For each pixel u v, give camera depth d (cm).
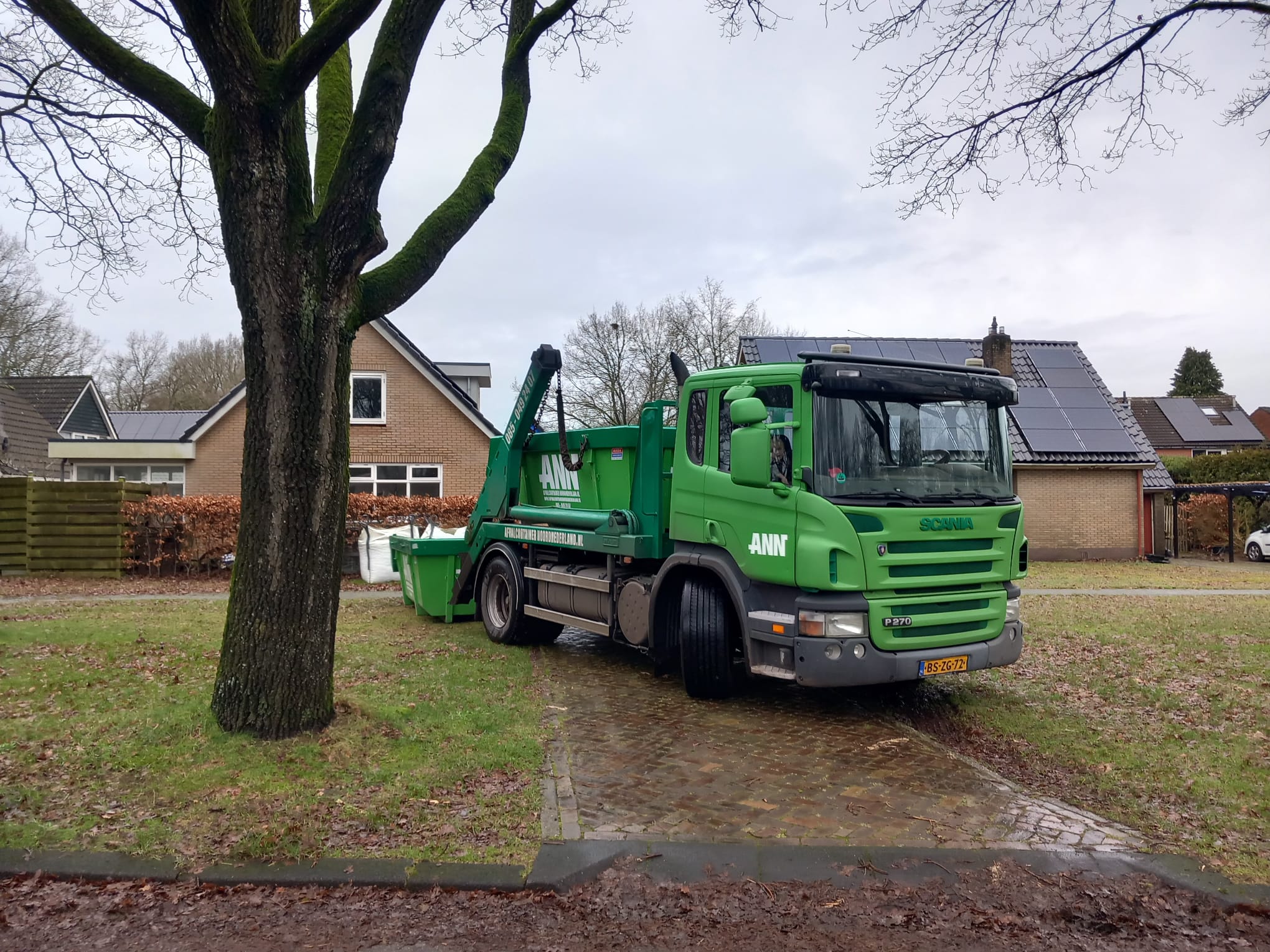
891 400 636
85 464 2298
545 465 962
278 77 479
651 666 853
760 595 646
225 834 421
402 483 2384
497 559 992
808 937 348
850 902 374
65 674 695
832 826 452
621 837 434
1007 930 354
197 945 339
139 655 773
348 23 473
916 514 604
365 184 509
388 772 498
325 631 548
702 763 552
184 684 663
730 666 696
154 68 524
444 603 1102
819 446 603
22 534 1695
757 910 369
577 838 431
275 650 531
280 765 494
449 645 935
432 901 375
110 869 390
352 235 517
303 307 511
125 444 2280
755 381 650
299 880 385
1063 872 403
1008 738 626
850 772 539
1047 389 2470
